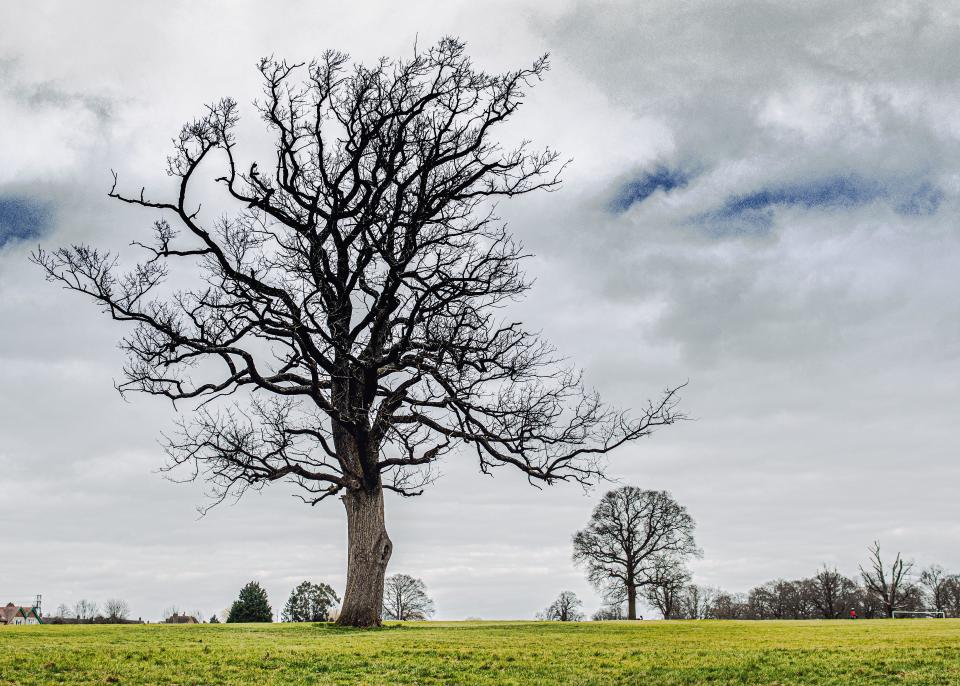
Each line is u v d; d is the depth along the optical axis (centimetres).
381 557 3039
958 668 1738
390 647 2173
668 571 7750
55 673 1670
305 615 8406
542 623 3703
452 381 3102
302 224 3030
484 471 3238
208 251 2925
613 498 7894
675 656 1997
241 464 3023
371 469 3053
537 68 3041
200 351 2908
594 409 3177
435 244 3044
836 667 1794
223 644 2195
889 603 8994
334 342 2862
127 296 2875
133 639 2314
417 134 3034
